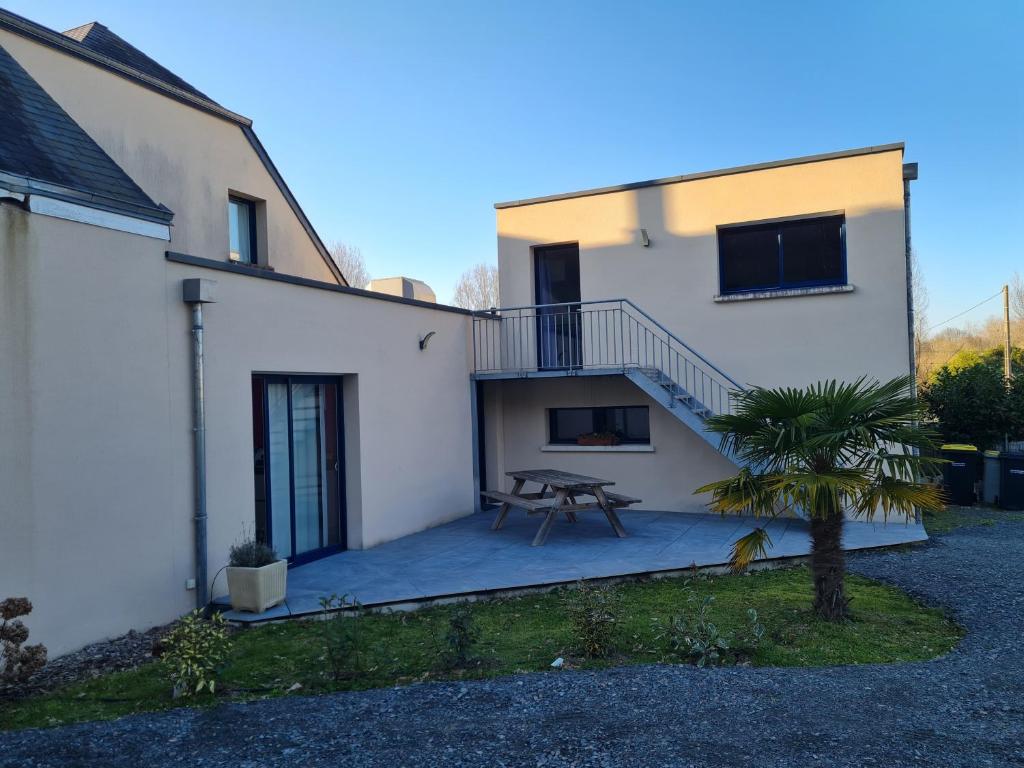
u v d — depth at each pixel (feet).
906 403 18.84
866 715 13.37
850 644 17.83
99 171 20.44
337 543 29.81
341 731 13.24
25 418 17.38
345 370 29.17
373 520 30.45
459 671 16.44
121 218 20.06
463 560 27.30
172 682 16.01
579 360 40.65
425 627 20.22
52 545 17.89
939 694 14.38
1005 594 22.06
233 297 23.81
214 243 35.50
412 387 33.71
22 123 19.34
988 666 16.06
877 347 34.65
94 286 19.20
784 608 21.01
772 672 15.88
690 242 38.19
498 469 42.11
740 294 37.09
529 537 31.58
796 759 11.66
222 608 21.76
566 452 41.01
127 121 30.94
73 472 18.45
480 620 20.80
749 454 19.95
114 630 19.42
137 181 31.30
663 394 34.65
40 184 17.83
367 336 30.66
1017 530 33.68
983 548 29.14
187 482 21.84
